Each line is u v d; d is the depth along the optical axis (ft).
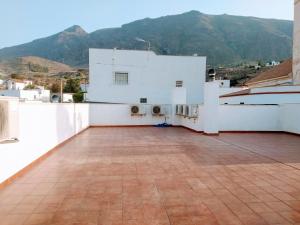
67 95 131.34
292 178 17.53
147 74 71.82
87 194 14.47
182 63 73.61
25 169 18.90
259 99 52.06
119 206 12.89
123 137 37.35
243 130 44.98
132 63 70.95
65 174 18.30
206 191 14.98
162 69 72.49
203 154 25.29
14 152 17.10
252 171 19.22
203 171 19.17
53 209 12.56
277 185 16.07
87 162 21.91
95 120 53.21
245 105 44.80
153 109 53.88
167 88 72.95
